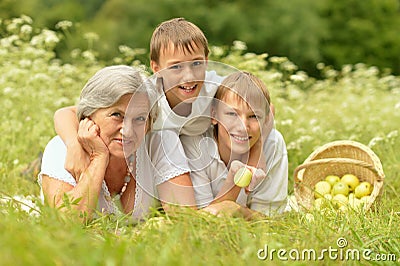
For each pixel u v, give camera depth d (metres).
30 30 6.87
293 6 15.16
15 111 5.64
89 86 3.34
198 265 2.43
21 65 6.39
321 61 15.30
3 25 12.12
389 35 15.98
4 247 2.26
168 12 14.83
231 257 2.56
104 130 3.33
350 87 8.03
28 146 5.31
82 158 3.39
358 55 15.69
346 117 6.45
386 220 3.38
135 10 14.82
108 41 14.21
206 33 14.81
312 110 6.65
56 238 2.49
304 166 3.83
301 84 8.34
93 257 2.30
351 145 4.02
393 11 16.31
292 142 5.14
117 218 3.22
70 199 3.25
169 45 3.60
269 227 3.05
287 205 4.07
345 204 3.57
